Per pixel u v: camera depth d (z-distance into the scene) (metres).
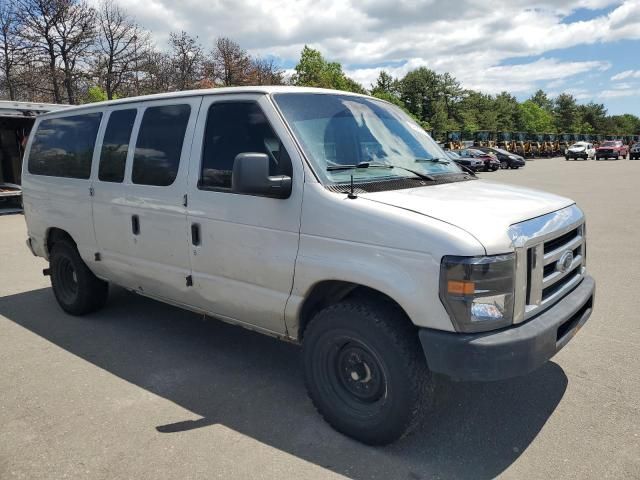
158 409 3.81
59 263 5.81
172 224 4.25
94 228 5.10
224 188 3.86
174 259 4.30
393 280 3.00
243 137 3.80
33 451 3.31
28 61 30.52
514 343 2.85
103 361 4.64
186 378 4.29
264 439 3.42
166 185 4.27
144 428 3.55
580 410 3.71
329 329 3.32
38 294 6.72
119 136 4.81
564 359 4.54
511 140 60.41
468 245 2.81
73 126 5.41
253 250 3.69
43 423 3.63
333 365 3.41
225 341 5.07
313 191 3.36
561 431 3.46
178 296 4.40
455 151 38.25
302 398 3.96
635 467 3.08
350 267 3.16
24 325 5.55
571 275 3.63
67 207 5.41
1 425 3.61
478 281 2.80
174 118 4.32
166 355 4.75
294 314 3.54
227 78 40.03
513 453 3.23
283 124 3.58
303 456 3.23
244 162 3.26
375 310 3.16
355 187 3.40
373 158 3.80
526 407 3.76
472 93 79.62
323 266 3.29
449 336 2.87
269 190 3.37
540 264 3.11
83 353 4.81
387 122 4.25
